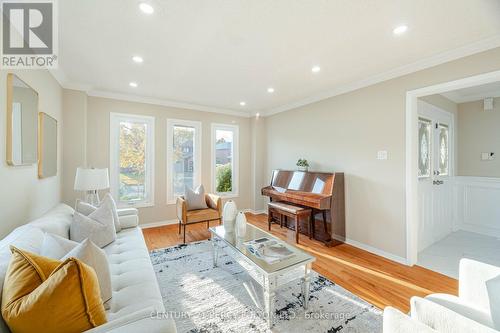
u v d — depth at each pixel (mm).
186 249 3018
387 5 1592
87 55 2355
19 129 1801
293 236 3619
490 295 938
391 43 2102
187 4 1596
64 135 3113
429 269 2488
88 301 881
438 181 3385
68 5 1582
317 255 2867
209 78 3014
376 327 1613
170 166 4246
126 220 2615
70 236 1870
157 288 1415
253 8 1638
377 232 2906
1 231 1577
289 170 4191
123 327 817
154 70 2760
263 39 2051
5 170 1627
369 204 3004
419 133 3035
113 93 3652
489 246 3115
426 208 3127
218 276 2307
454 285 2174
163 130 4172
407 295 2008
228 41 2092
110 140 3707
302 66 2619
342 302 1896
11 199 1710
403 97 2643
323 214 3285
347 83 3191
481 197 3619
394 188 2730
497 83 3074
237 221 2336
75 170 3189
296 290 2064
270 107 4629
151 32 1945
